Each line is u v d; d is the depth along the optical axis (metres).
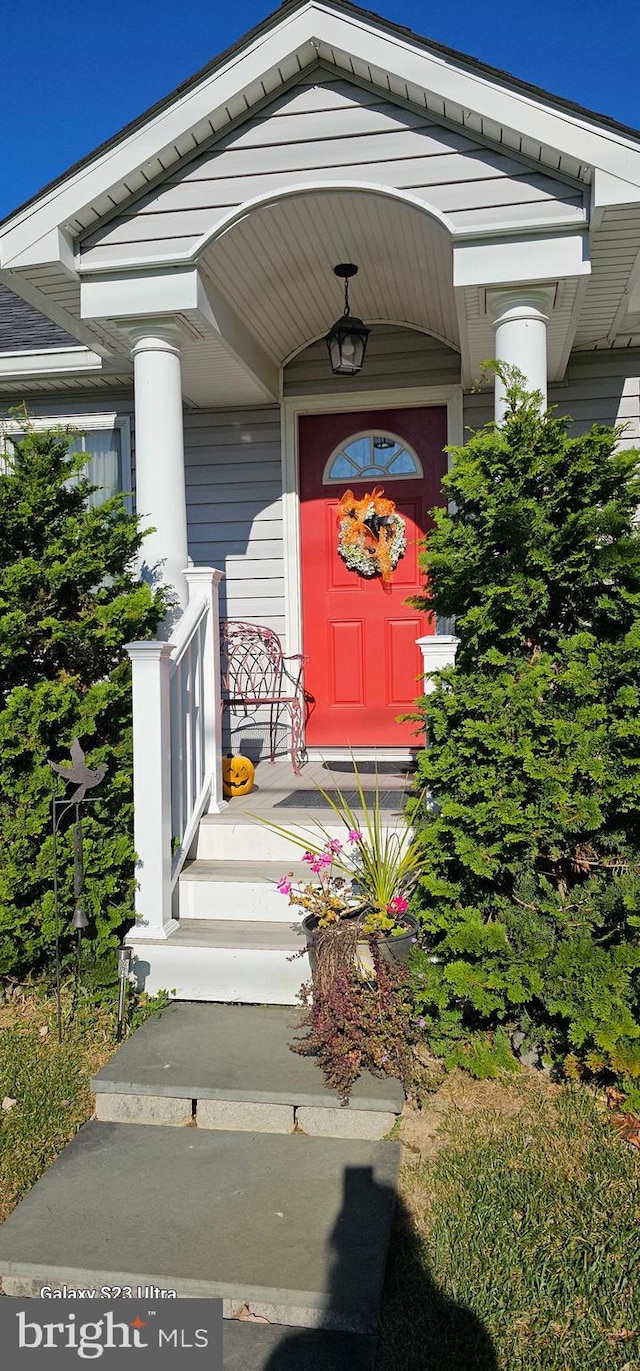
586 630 3.33
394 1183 2.66
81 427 6.39
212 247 4.34
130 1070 3.16
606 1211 2.51
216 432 6.16
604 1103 3.01
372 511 6.06
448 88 3.87
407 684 6.09
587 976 2.96
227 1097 3.01
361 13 3.89
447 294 5.05
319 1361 2.09
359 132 4.12
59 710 3.85
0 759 3.83
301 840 3.94
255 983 3.71
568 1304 2.23
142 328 4.50
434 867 3.41
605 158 3.75
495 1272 2.33
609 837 3.17
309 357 6.01
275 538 6.11
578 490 3.25
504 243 4.07
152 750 3.80
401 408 6.04
